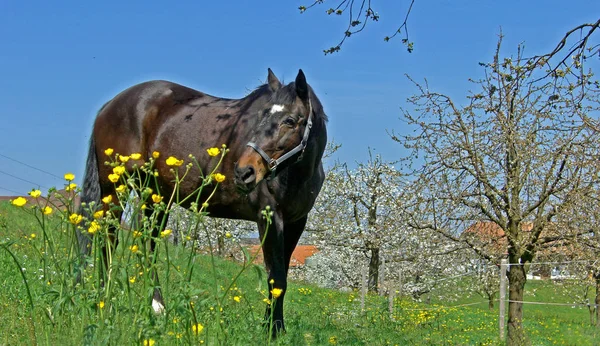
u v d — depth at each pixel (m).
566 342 12.23
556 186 9.17
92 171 7.39
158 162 7.18
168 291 3.53
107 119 7.42
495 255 10.59
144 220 3.53
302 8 6.13
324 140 6.43
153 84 7.58
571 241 9.32
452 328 13.02
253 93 6.92
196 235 3.57
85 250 6.11
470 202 9.93
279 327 6.05
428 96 9.74
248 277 14.04
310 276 35.66
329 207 29.77
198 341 3.69
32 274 7.42
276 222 6.26
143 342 3.37
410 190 9.98
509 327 9.70
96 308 3.76
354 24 6.30
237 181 5.77
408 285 27.20
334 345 6.29
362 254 30.44
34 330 3.71
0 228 12.69
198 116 7.08
